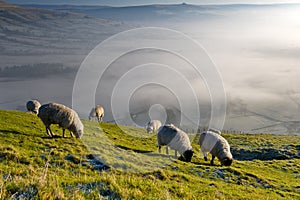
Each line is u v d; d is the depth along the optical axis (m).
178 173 16.47
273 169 27.58
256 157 36.50
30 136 19.80
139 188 9.00
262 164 29.23
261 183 19.42
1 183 7.35
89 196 7.60
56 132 23.81
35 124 25.62
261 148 39.09
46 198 6.92
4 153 14.27
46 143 18.44
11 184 7.36
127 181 9.34
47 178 8.83
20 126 23.39
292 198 16.78
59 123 20.64
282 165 29.56
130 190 8.42
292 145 40.41
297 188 19.91
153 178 14.35
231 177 19.20
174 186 11.41
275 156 36.00
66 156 16.14
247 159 36.22
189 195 10.45
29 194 7.04
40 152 16.30
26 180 7.73
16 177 8.04
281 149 38.03
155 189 9.30
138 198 8.04
